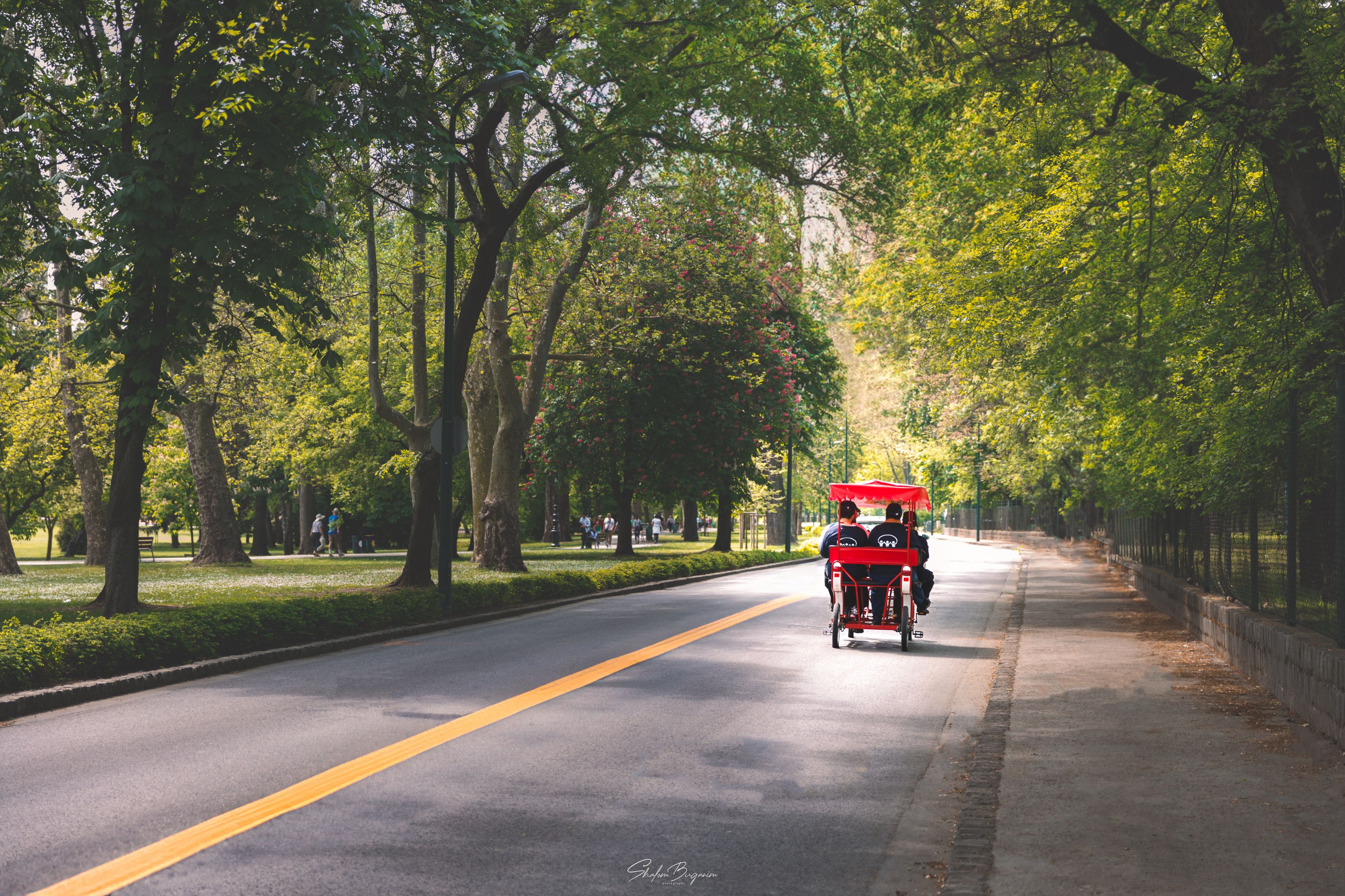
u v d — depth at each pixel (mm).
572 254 38781
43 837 7266
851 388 71375
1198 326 17938
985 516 102875
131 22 20250
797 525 96188
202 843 7152
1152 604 26078
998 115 21500
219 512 47156
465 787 8766
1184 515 22656
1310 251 14875
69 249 18391
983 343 25234
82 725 11633
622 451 53125
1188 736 10297
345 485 60938
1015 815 7562
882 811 8219
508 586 27078
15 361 24531
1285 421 13336
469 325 26625
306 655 17938
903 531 18703
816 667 16234
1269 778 8578
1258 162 16422
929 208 30062
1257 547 15062
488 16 20828
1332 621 11273
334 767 9422
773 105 27359
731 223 41250
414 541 27812
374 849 7066
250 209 18266
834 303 49031
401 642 20047
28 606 24516
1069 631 20359
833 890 6414
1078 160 20094
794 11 27219
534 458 55500
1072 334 21438
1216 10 18016
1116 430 25422
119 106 19203
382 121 19703
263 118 17812
